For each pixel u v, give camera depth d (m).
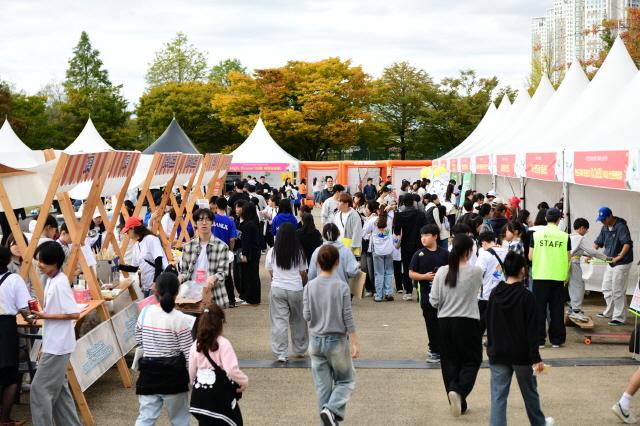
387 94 55.09
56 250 6.21
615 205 14.28
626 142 11.02
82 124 59.16
